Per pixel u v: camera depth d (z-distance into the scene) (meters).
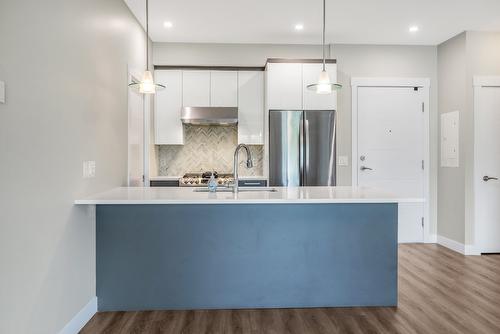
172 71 5.03
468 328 2.57
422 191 5.14
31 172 1.98
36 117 2.03
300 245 2.92
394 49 5.09
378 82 5.07
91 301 2.78
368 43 5.04
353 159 5.06
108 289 2.88
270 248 2.91
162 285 2.89
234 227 2.89
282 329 2.56
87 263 2.72
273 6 3.83
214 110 4.95
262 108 5.08
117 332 2.52
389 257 2.96
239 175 5.30
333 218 2.93
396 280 2.96
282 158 4.68
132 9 3.84
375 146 5.10
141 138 4.45
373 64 5.07
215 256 2.89
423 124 5.13
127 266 2.88
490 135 4.54
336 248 2.93
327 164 4.69
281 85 4.75
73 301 2.49
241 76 5.07
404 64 5.10
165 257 2.88
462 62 4.58
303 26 4.41
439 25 4.36
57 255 2.27
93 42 2.84
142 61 4.36
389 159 5.11
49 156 2.17
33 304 2.01
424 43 5.04
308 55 5.10
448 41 4.86
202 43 5.04
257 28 4.48
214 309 2.91
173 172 5.32
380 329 2.55
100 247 2.87
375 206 2.94
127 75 3.73
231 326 2.61
